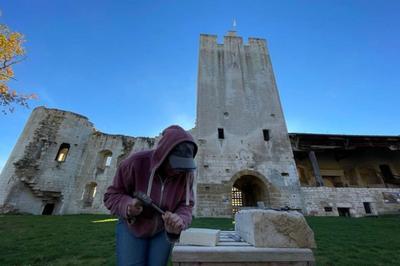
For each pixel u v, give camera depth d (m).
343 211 14.29
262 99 18.12
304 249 1.90
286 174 15.09
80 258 4.22
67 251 4.68
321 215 13.70
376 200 14.50
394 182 20.05
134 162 1.60
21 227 8.24
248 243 2.19
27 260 4.04
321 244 5.30
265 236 1.99
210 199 13.76
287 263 1.83
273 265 1.82
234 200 16.84
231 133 16.28
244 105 17.62
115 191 1.56
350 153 21.59
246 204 16.70
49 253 4.51
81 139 22.28
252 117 17.19
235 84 18.47
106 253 4.52
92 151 22.39
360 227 8.12
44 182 18.88
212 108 17.11
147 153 1.71
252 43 20.91
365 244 5.33
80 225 8.87
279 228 2.03
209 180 14.31
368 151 21.56
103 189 20.39
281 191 14.41
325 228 7.89
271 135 16.58
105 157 23.03
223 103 17.47
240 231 2.70
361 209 14.06
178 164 1.47
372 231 7.26
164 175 1.61
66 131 21.50
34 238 6.14
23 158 18.72
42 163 19.38
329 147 17.08
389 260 4.05
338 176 20.86
